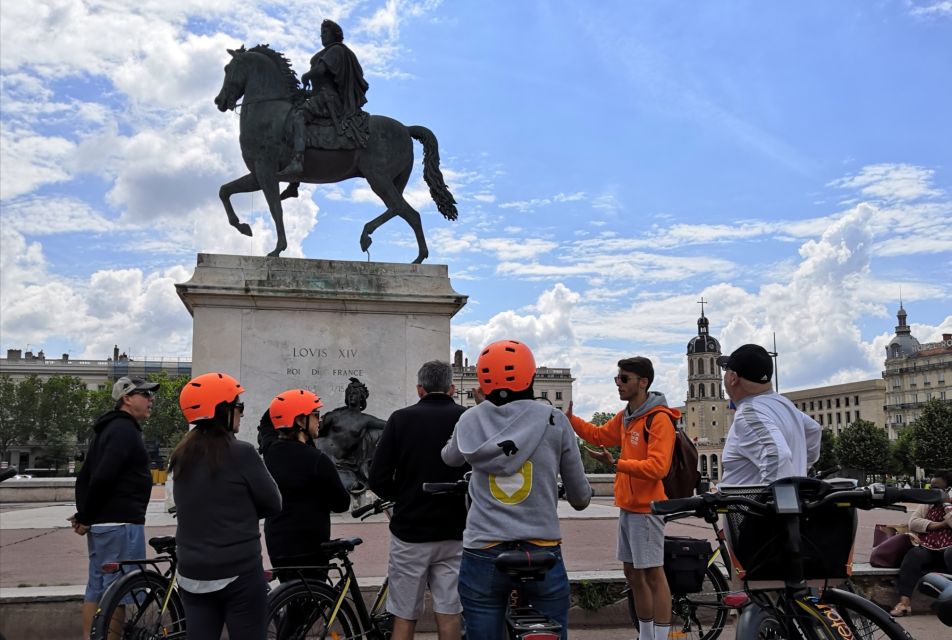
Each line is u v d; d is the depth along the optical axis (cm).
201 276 1286
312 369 1293
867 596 803
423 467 493
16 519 1503
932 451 9050
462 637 515
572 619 730
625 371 571
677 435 567
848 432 10550
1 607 657
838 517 383
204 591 413
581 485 417
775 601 409
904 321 17362
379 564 841
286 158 1364
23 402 11881
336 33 1431
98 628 494
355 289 1324
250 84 1383
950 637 680
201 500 416
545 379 13862
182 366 14238
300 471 516
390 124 1430
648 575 564
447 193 1483
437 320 1355
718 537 671
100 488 569
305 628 495
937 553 773
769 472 425
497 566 365
